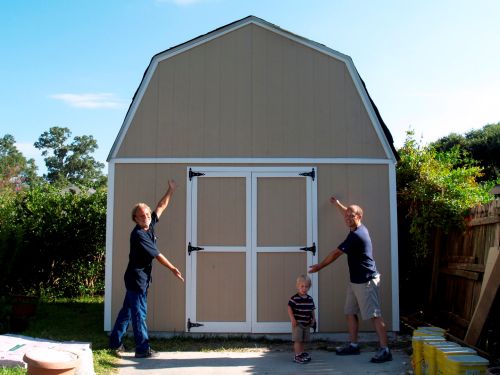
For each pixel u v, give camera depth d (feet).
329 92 23.04
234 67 23.13
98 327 23.94
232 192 22.56
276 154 22.70
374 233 22.45
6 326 22.56
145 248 18.45
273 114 22.90
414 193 24.76
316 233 22.36
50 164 223.71
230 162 22.65
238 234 22.39
